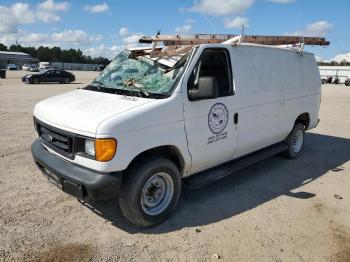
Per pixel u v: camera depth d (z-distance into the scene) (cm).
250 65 522
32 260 338
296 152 709
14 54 9969
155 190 404
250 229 411
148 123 374
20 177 544
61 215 427
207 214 445
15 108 1281
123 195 381
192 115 420
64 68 9588
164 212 415
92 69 9875
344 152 777
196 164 446
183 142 415
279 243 384
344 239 397
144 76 449
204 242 380
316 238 397
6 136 805
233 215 446
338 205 487
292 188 548
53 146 407
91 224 409
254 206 475
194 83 425
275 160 699
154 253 357
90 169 362
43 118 422
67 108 403
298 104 659
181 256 353
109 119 352
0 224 400
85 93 456
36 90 2211
